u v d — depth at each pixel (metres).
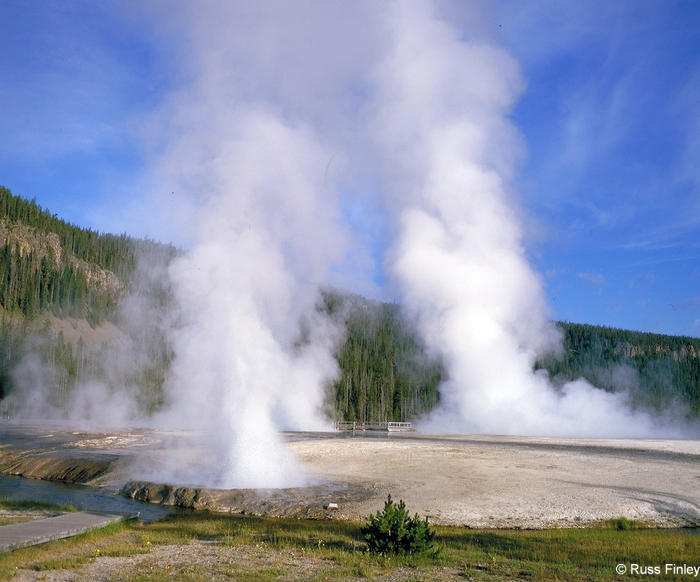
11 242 136.50
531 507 22.97
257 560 14.85
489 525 21.09
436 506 23.02
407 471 30.14
